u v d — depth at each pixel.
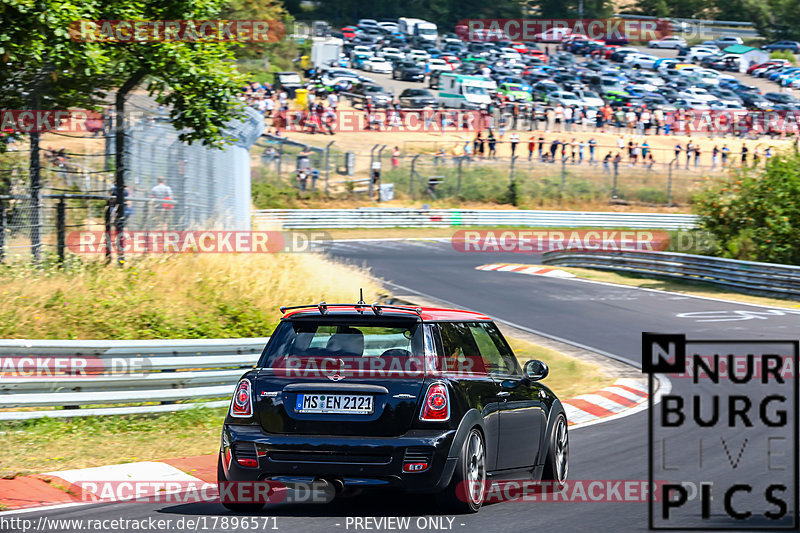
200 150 79.56
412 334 25.45
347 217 185.12
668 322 86.69
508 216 198.12
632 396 54.06
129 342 40.62
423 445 23.91
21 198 65.44
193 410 42.19
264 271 68.88
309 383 24.64
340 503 26.92
